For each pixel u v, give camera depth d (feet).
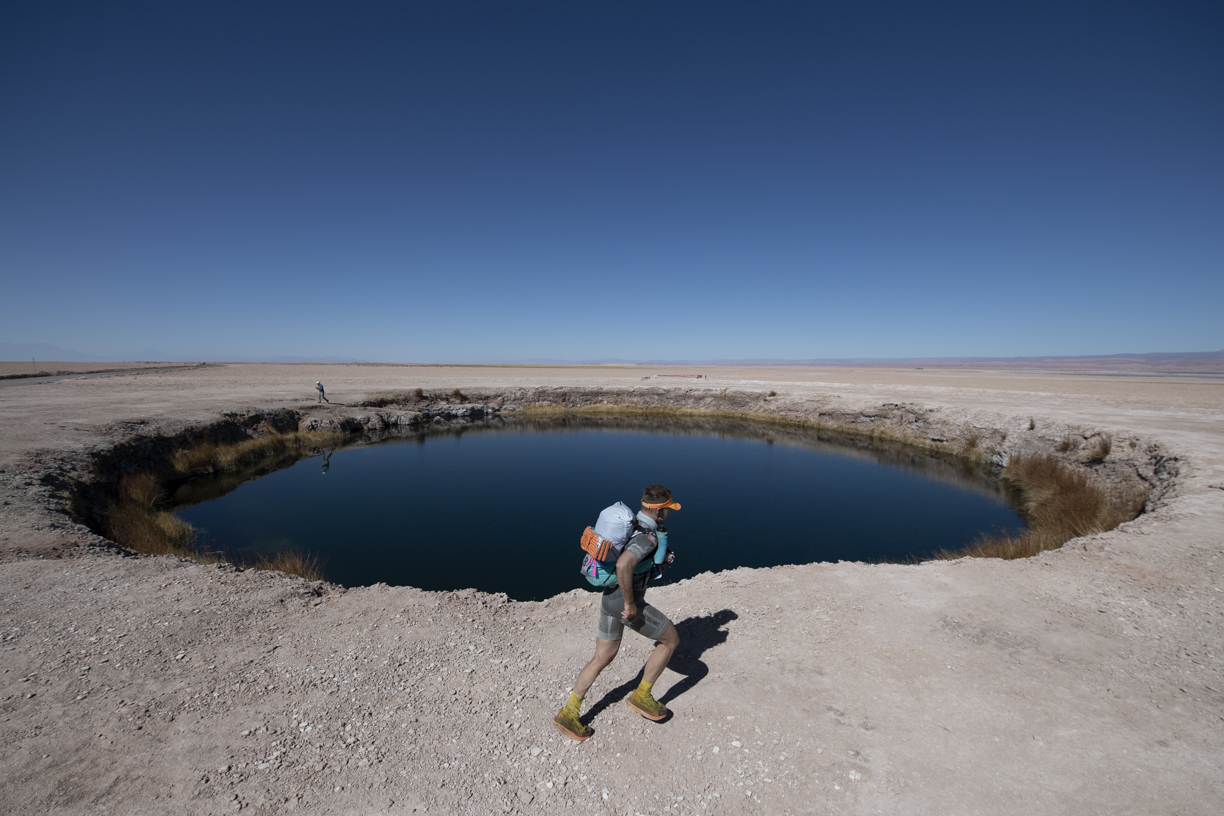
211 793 9.53
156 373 187.42
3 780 9.80
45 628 16.07
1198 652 14.28
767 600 17.80
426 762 10.38
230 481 55.62
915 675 13.24
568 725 10.89
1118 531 24.95
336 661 14.20
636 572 10.52
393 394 116.98
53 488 34.06
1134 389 118.01
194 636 15.61
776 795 9.53
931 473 60.54
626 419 114.52
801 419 104.37
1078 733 11.09
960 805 9.28
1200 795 9.45
